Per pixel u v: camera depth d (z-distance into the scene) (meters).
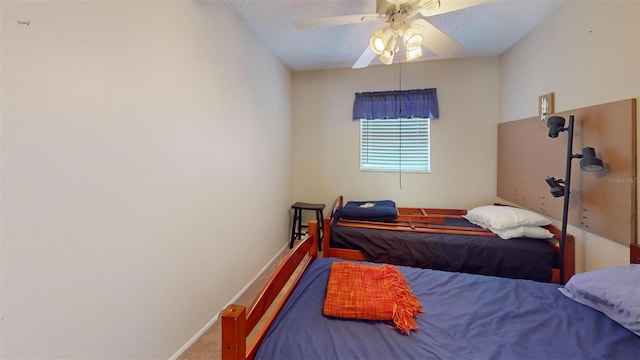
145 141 1.35
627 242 1.48
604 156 1.61
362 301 1.22
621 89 1.50
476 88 3.09
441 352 0.99
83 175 1.07
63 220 1.01
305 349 1.00
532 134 2.37
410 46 1.62
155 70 1.41
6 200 0.86
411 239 2.22
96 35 1.11
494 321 1.17
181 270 1.63
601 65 1.63
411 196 3.36
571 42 1.88
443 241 2.17
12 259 0.88
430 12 1.53
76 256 1.06
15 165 0.88
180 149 1.59
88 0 1.08
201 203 1.79
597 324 1.12
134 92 1.29
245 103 2.34
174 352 1.58
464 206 3.20
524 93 2.51
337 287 1.35
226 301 2.10
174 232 1.56
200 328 1.80
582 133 1.78
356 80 3.41
